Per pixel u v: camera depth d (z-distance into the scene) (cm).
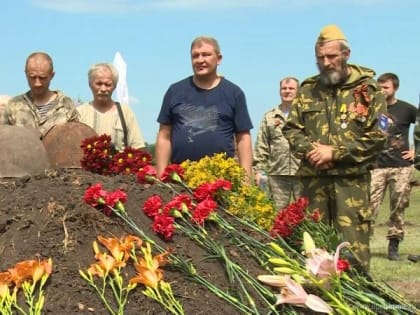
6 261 463
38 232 482
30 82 748
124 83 997
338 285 468
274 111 1047
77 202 510
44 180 553
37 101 755
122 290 449
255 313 455
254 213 584
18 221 495
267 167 1055
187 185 596
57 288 445
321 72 677
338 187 667
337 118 670
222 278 484
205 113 702
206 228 530
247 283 484
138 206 531
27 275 442
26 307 434
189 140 702
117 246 468
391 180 1145
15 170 599
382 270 1068
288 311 465
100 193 510
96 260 469
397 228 1159
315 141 678
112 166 633
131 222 504
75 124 689
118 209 508
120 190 528
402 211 1152
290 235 558
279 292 483
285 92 1038
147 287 453
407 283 961
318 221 576
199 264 491
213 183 570
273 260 485
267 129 1050
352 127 666
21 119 747
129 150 638
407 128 1141
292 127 694
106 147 638
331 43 666
